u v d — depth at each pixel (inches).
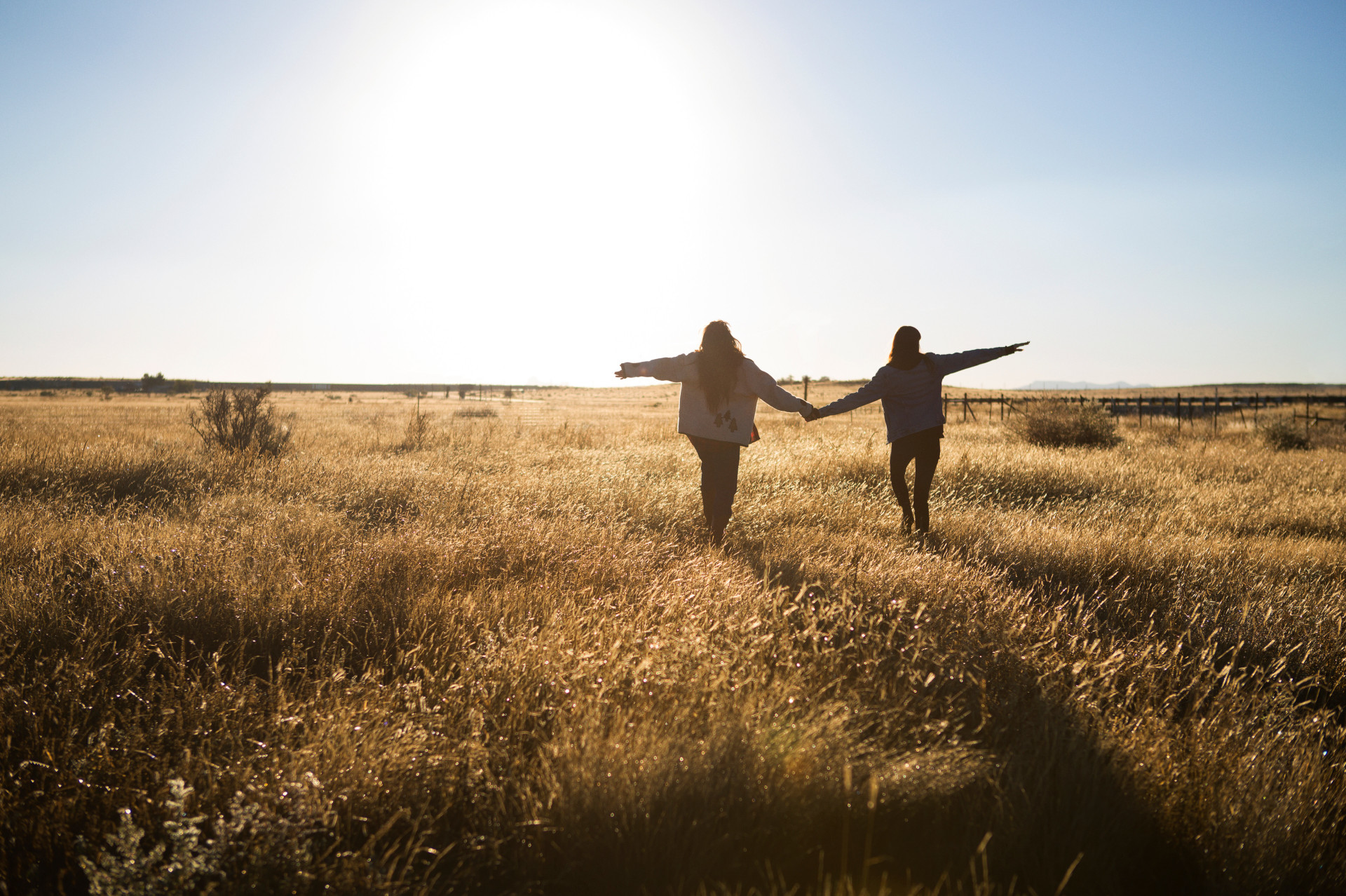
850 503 261.0
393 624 130.3
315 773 80.8
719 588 141.2
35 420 773.3
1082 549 193.3
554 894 71.2
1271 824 77.1
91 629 121.4
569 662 104.7
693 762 80.4
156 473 294.0
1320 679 126.6
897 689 104.9
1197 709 105.4
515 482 273.6
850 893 63.9
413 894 68.0
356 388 6422.2
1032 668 110.4
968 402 1638.8
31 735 90.5
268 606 132.0
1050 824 77.7
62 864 74.3
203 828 76.3
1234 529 260.1
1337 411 1508.4
